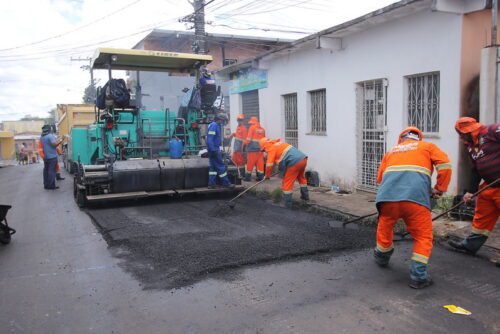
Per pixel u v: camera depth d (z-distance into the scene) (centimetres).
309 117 1064
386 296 391
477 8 631
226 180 869
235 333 329
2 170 2103
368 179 887
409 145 443
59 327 344
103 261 504
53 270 478
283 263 481
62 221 725
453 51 674
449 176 422
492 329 327
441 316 349
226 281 431
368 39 842
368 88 865
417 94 758
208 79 942
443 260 488
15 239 616
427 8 703
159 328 339
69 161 1583
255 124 1105
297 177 801
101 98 883
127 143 891
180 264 473
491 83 619
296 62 1080
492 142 454
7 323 353
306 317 352
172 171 836
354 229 611
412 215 415
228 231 610
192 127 949
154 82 2198
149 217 716
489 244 527
